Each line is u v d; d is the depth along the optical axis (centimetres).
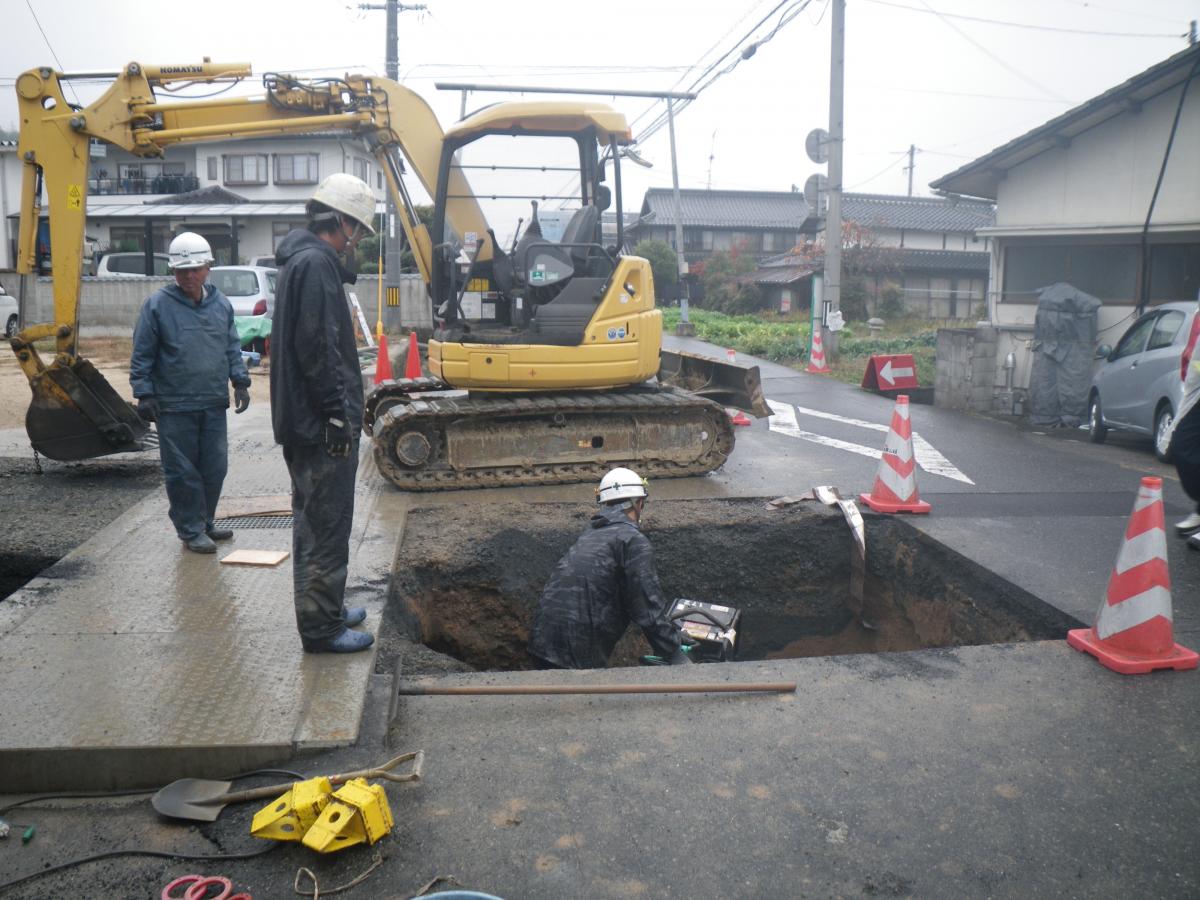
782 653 670
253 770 324
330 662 388
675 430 801
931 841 290
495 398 774
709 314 3866
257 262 2964
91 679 368
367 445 936
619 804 307
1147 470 881
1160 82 1150
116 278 2262
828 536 680
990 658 433
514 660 621
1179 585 535
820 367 1791
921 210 4112
